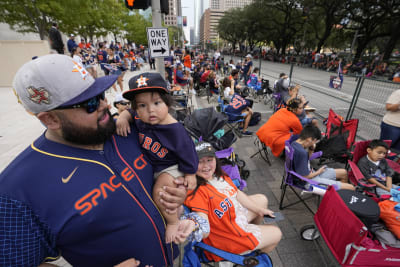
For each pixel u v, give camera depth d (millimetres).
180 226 1240
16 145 4746
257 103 8898
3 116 6645
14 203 716
